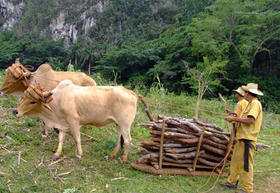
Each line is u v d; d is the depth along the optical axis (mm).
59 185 3900
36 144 5059
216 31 21172
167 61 25703
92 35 63031
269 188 4637
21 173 4039
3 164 4242
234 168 4289
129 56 28016
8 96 6793
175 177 4547
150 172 4551
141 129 7191
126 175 4434
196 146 4711
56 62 41031
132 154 5441
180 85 23797
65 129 4723
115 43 53000
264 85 19828
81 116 4625
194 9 36656
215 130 4840
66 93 4555
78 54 44781
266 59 22312
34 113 4617
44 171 4176
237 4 20109
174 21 44156
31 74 4801
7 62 42812
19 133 5305
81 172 4324
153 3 64312
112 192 3895
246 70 21000
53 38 73938
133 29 58312
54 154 4586
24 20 80188
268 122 10633
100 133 6242
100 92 4664
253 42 18875
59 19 78500
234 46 20672
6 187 3656
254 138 3996
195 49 21656
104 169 4535
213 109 11648
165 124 4652
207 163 4707
